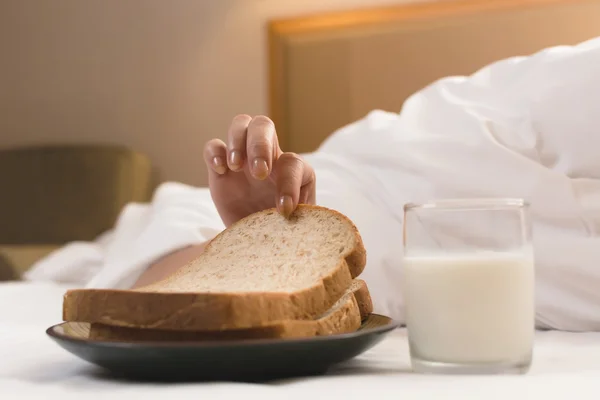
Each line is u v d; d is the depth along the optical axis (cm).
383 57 265
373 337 72
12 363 81
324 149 147
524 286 72
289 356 69
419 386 67
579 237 106
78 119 322
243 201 103
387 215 120
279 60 282
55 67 326
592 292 102
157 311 69
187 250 128
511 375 71
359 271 78
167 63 308
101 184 293
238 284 77
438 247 73
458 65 255
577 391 66
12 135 333
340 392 66
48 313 130
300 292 72
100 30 318
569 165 110
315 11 282
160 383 70
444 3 258
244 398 64
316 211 83
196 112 304
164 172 308
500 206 72
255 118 89
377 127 140
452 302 72
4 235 300
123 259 135
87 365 78
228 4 298
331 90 274
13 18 332
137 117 313
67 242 292
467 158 114
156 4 309
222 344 67
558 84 114
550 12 245
